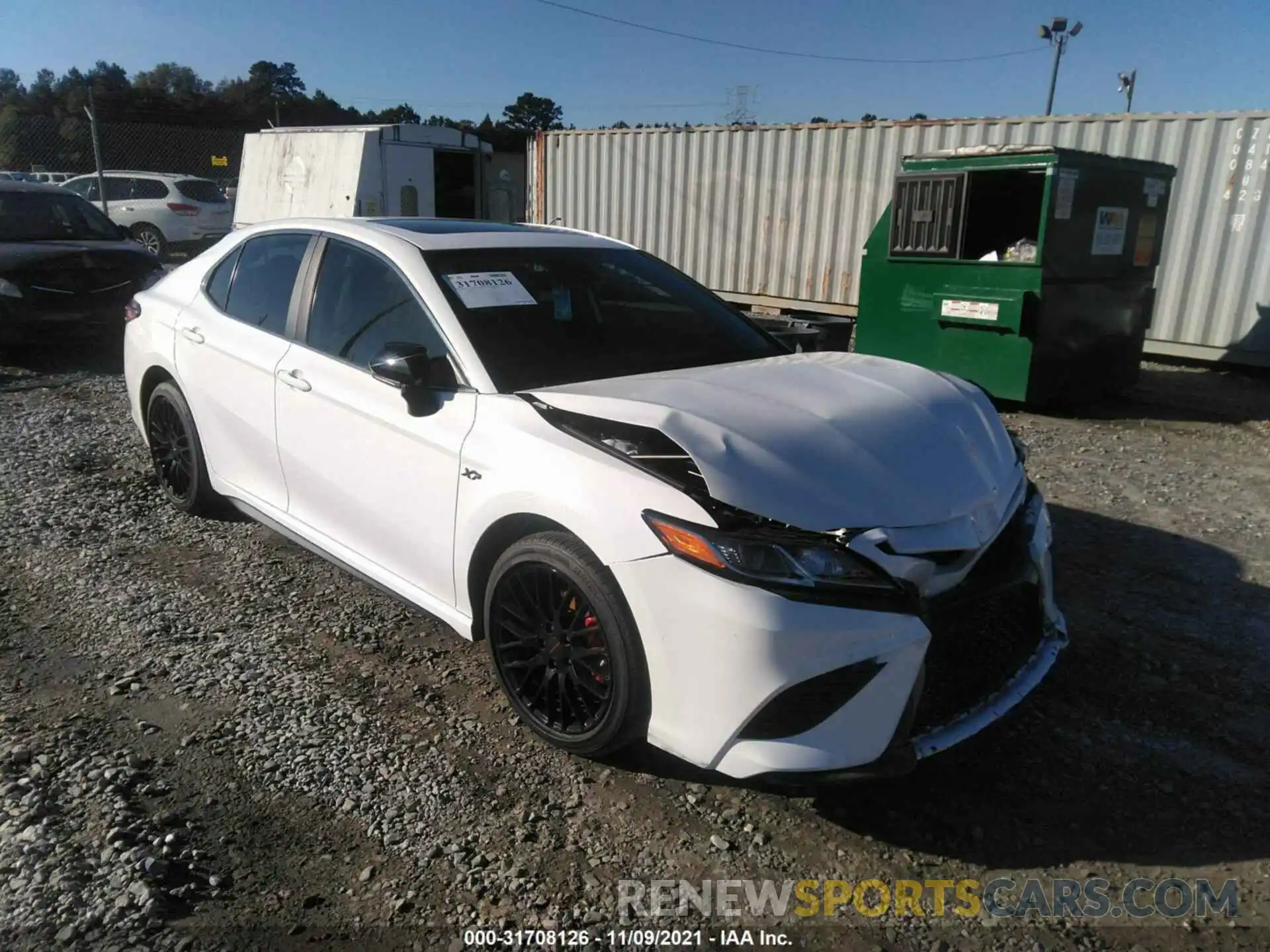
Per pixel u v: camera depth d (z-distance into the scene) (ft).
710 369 11.40
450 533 10.70
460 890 8.23
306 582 14.16
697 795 9.53
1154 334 33.60
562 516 9.27
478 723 10.66
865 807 9.42
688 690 8.54
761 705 8.23
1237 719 11.00
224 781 9.53
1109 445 22.84
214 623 12.80
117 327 30.04
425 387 10.92
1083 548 16.05
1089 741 10.54
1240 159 30.66
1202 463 21.33
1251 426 25.00
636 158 45.73
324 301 12.95
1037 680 9.74
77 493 17.56
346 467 12.10
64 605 13.23
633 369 11.64
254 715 10.66
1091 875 8.59
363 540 12.18
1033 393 24.68
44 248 29.04
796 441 9.20
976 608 9.14
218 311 14.89
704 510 8.43
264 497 14.03
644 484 8.82
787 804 9.44
